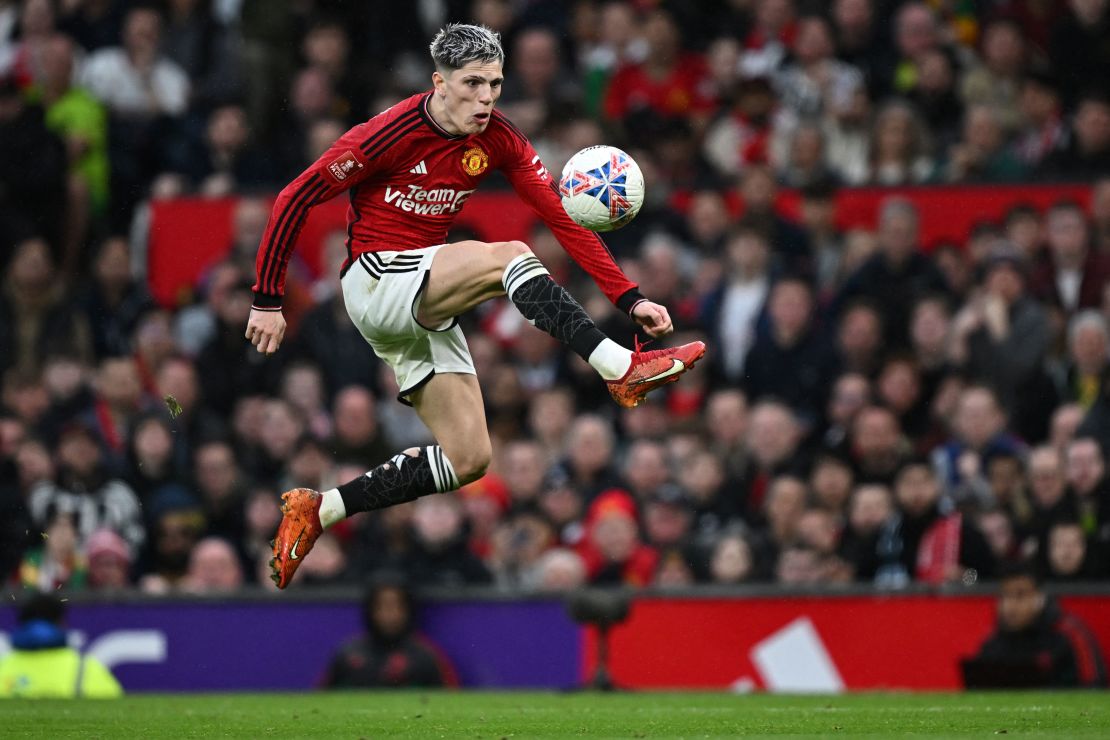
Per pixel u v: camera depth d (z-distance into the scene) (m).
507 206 38.94
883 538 30.58
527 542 32.31
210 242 40.94
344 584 31.84
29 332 39.91
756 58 42.91
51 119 43.09
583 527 32.50
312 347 38.19
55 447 36.81
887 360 34.75
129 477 34.59
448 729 17.98
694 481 33.09
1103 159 39.34
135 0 45.28
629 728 17.97
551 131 40.72
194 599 30.20
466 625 29.69
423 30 46.16
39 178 41.62
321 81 44.03
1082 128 39.50
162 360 39.09
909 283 36.34
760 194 38.19
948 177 39.81
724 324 37.22
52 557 33.19
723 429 34.38
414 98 17.89
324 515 18.91
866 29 42.53
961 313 36.22
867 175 40.72
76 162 42.81
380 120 17.77
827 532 30.75
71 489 33.59
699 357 16.47
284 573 18.84
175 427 36.28
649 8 44.53
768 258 37.62
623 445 35.62
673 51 42.88
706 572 31.31
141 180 43.66
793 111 41.59
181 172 43.28
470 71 17.41
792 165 40.09
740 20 44.66
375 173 17.89
